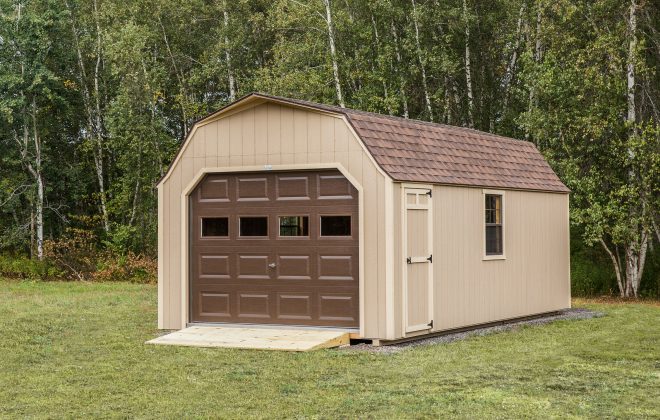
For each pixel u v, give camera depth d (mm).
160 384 10781
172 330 15789
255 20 33469
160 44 34531
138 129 32031
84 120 36188
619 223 22922
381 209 13992
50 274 30828
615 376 11047
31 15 31469
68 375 11477
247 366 12000
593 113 23562
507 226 17453
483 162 17172
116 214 34438
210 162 15523
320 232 14695
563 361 12289
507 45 28891
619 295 24688
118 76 33562
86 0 36375
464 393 9914
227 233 15492
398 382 10703
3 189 32781
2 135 33062
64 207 35781
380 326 13984
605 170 24016
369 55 30812
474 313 16188
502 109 29688
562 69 24312
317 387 10453
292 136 14812
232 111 15344
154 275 29438
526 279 18141
